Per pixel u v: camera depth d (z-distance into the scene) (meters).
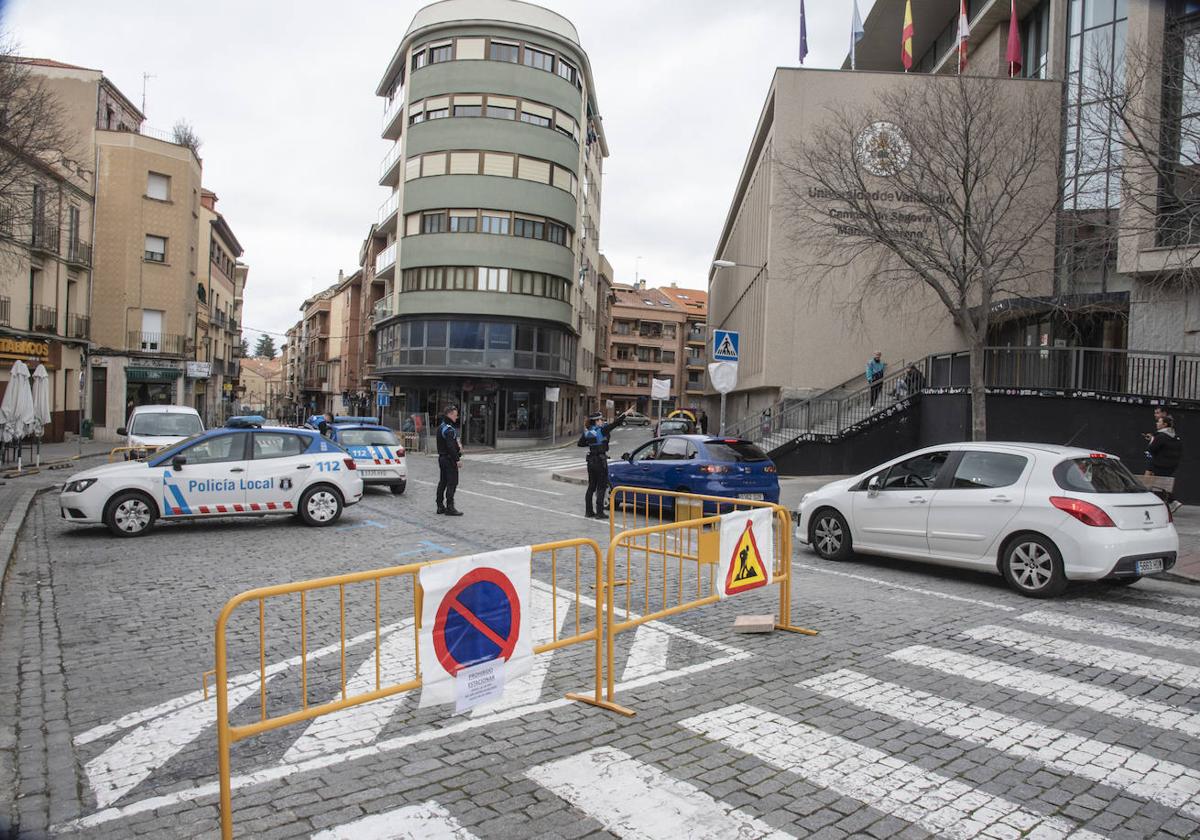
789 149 26.50
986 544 8.40
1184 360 16.25
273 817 3.47
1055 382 17.61
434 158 39.16
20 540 10.86
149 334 37.84
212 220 47.88
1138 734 4.48
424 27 39.59
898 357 27.05
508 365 39.41
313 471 12.21
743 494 13.34
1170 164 13.79
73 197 33.59
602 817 3.48
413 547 10.50
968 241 16.62
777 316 27.17
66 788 3.77
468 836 3.31
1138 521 7.85
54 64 35.56
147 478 11.23
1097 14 21.12
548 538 11.39
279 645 6.17
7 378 29.06
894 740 4.37
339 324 75.25
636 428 73.31
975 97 17.34
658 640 6.39
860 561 10.02
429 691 3.92
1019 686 5.29
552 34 40.09
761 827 3.41
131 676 5.45
